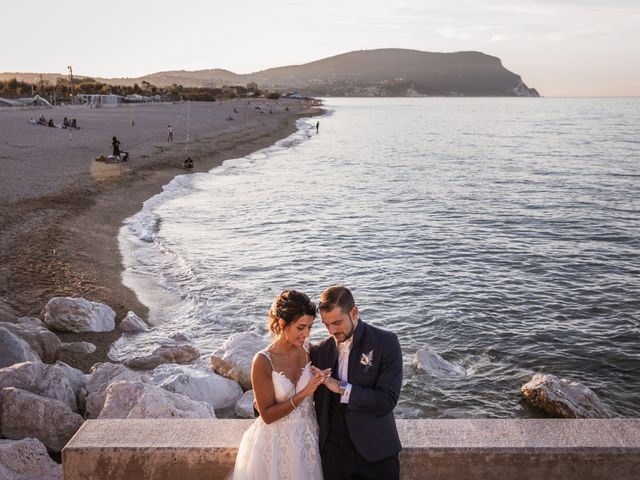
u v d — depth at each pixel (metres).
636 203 37.00
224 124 95.56
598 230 29.11
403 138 94.50
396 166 57.38
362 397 3.88
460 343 15.27
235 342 12.27
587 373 13.80
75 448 4.30
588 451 4.23
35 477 6.37
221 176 47.38
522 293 19.31
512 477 4.28
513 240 26.95
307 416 4.06
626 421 4.55
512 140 91.62
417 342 15.34
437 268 22.22
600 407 11.55
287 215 32.31
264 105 195.75
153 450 4.28
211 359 12.01
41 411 7.65
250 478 4.01
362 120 154.38
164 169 46.25
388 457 4.04
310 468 4.00
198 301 17.75
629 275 21.50
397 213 33.28
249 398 10.62
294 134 96.62
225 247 24.98
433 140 90.88
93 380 9.63
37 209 26.89
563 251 24.94
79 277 18.56
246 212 32.97
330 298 3.87
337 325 3.89
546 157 66.44
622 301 18.61
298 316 3.88
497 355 14.56
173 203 34.75
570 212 33.88
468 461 4.25
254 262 22.69
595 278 21.08
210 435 4.44
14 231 22.95
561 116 187.00
